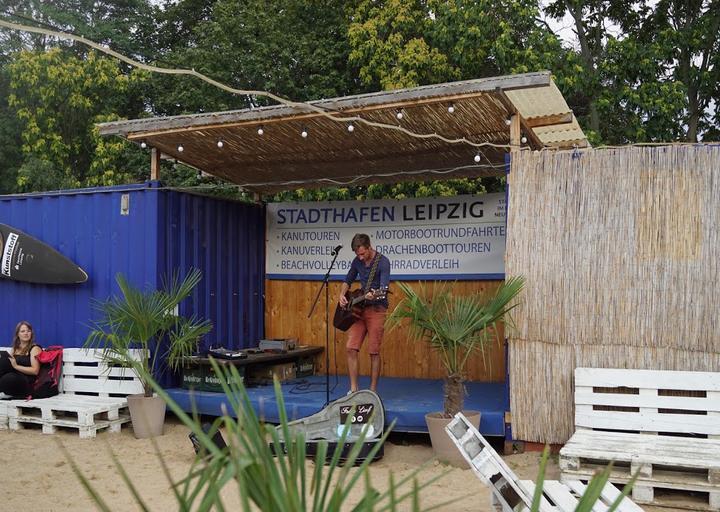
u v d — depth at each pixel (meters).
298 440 2.12
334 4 17.66
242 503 1.84
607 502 4.38
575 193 6.40
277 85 16.28
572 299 6.36
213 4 19.44
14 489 5.57
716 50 15.21
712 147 6.01
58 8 20.14
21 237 9.08
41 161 16.94
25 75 17.22
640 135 13.95
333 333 9.98
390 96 6.72
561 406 6.38
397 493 5.34
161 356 8.27
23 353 8.18
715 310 5.93
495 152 8.74
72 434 7.66
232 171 9.78
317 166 9.52
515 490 4.07
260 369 8.93
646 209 6.18
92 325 8.70
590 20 16.14
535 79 6.14
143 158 17.14
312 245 10.13
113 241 8.68
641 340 6.14
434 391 8.34
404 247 9.53
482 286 9.11
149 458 6.59
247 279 10.07
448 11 14.41
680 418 5.87
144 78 17.67
